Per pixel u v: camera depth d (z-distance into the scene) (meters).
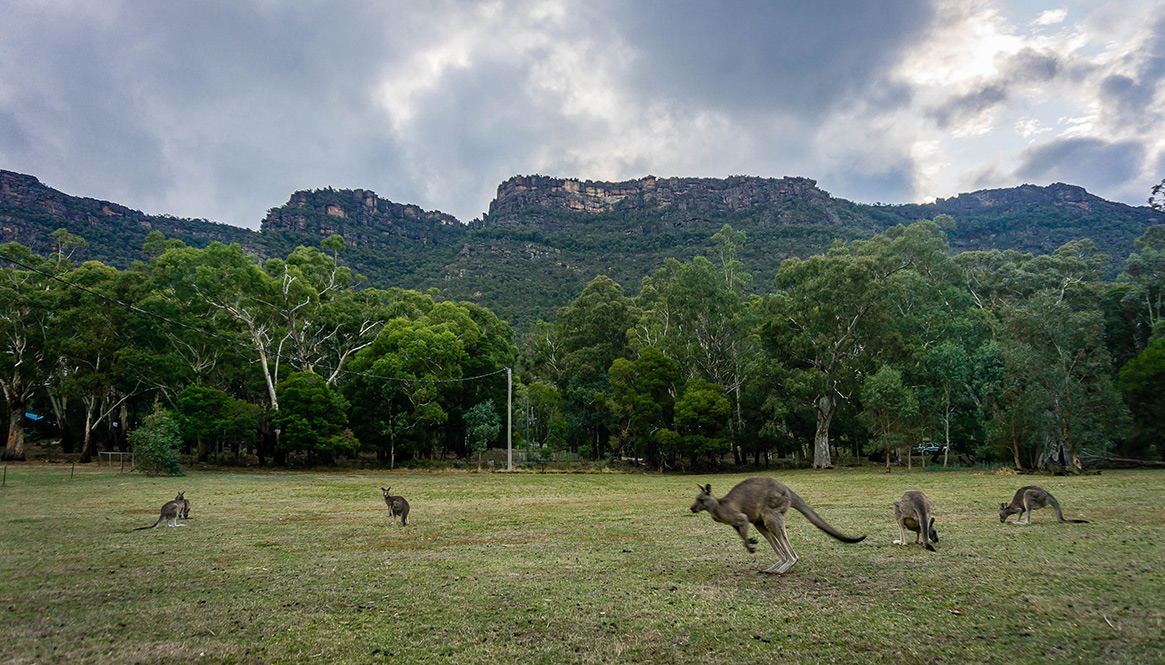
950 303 51.66
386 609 7.19
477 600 7.56
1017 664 5.13
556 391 59.03
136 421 59.69
